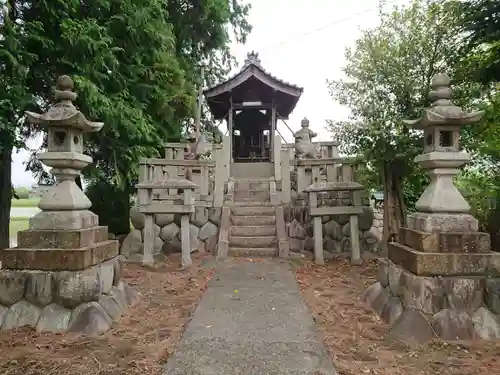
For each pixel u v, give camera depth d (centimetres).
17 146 616
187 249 669
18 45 556
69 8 611
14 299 371
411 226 412
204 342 331
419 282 354
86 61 634
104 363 293
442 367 288
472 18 489
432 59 591
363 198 786
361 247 767
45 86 671
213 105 1377
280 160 1020
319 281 563
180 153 892
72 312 369
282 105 1365
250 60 1253
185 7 1271
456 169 391
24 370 282
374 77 634
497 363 293
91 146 788
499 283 352
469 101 566
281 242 743
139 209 679
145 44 756
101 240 435
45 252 373
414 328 338
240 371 278
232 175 1235
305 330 360
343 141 662
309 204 696
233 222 827
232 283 538
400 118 602
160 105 910
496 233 617
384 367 288
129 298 452
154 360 299
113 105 668
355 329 369
